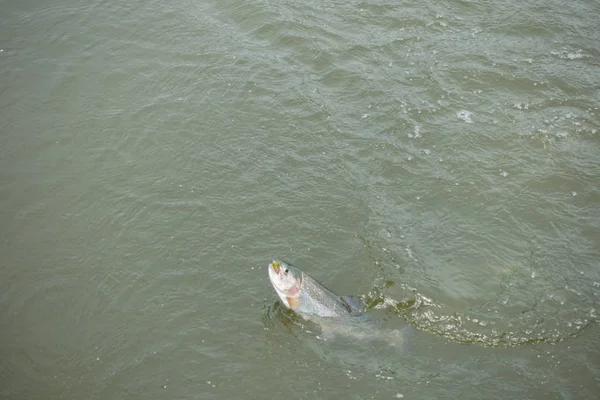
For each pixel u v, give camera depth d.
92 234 8.93
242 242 8.70
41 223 9.09
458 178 9.77
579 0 13.52
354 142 10.35
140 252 8.61
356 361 7.19
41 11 13.26
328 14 13.27
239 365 7.14
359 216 9.12
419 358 7.22
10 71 11.74
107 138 10.51
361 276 8.26
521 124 10.75
